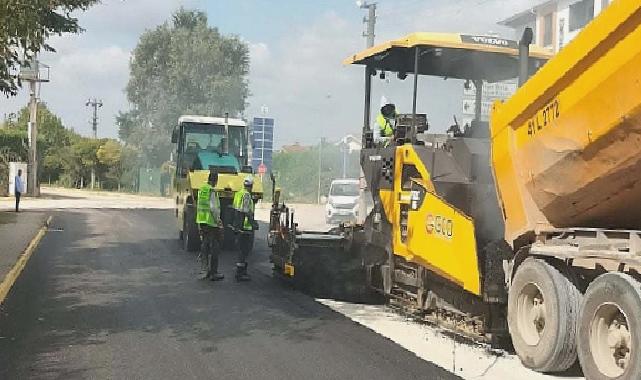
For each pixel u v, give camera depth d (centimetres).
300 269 1084
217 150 1892
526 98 684
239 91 5366
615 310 587
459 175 813
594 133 596
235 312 940
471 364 693
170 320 882
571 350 641
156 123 5444
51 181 6575
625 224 655
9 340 770
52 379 632
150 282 1180
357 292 1059
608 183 612
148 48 5747
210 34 5500
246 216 1227
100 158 6031
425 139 895
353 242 1047
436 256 807
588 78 598
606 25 573
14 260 1386
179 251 1636
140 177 5784
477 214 792
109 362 688
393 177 926
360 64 1036
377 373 657
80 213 2998
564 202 666
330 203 2736
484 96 923
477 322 774
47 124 6644
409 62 951
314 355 720
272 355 720
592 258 618
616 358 591
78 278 1209
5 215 2658
